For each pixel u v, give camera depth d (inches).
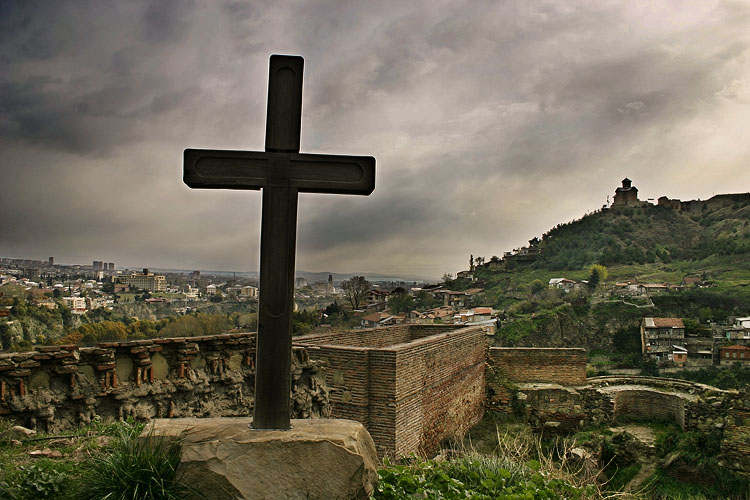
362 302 3250.5
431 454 564.1
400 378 493.4
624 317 2475.4
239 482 160.6
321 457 167.8
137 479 157.2
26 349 249.6
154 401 273.0
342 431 179.6
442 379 605.9
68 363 244.7
